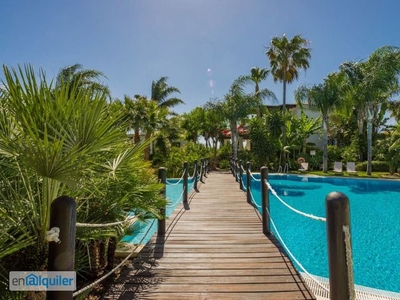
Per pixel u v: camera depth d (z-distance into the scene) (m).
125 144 3.67
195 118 27.50
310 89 19.83
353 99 18.56
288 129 22.09
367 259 5.12
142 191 3.71
